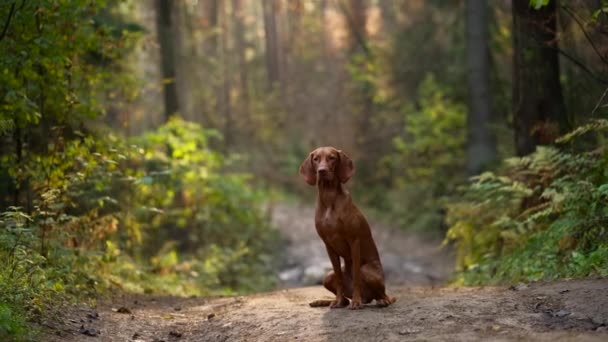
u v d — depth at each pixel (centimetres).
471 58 1791
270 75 4784
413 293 823
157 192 1320
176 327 713
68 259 845
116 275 1026
